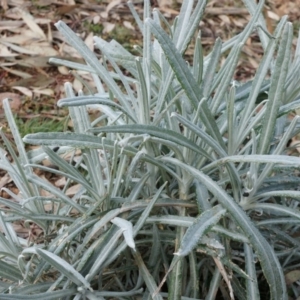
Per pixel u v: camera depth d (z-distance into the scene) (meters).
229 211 0.82
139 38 1.65
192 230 0.80
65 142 0.85
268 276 0.82
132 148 0.89
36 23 1.61
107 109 0.97
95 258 0.86
